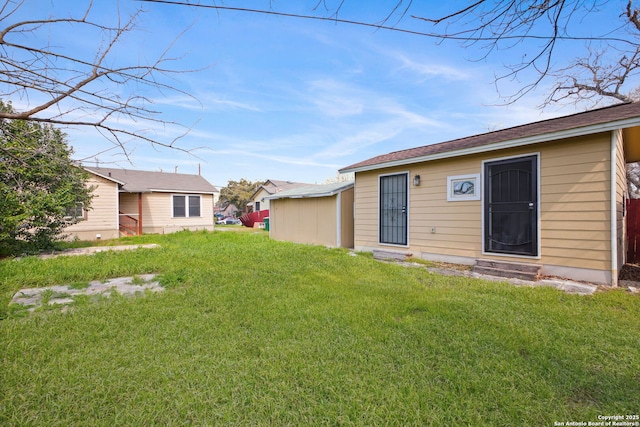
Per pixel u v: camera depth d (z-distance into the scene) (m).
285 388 1.93
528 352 2.39
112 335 2.72
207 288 4.34
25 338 2.63
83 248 8.68
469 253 6.09
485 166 5.85
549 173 5.05
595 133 4.53
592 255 4.62
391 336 2.68
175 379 2.04
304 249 8.23
